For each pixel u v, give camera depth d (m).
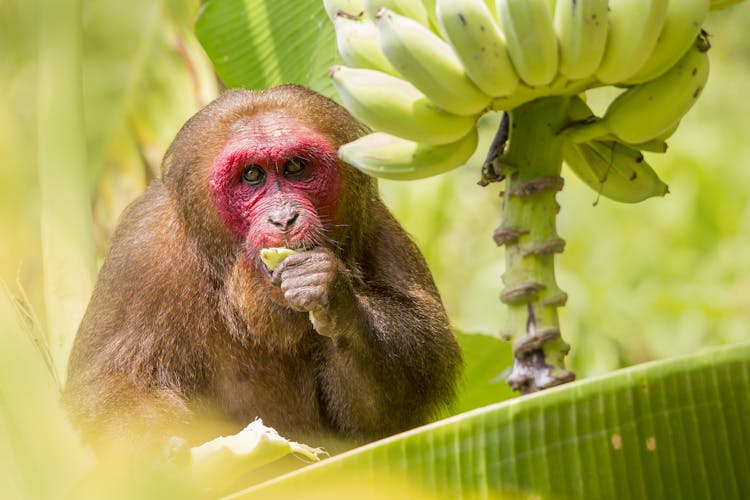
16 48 11.09
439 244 17.41
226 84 11.20
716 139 18.95
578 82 6.31
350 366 9.77
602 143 6.94
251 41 11.07
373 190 10.72
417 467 5.87
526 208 6.42
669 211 18.41
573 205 18.69
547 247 6.34
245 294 10.05
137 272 10.41
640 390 5.86
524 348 6.32
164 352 10.33
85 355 10.23
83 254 10.14
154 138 12.27
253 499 5.95
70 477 6.76
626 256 18.23
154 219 10.54
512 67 6.14
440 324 10.59
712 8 6.93
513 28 6.03
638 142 6.49
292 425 10.62
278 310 10.01
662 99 6.36
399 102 6.34
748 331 17.47
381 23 6.19
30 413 6.75
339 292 8.96
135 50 12.37
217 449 6.84
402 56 6.16
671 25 6.28
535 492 5.81
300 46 10.98
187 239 10.29
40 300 10.59
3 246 10.52
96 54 12.31
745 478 5.88
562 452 5.82
